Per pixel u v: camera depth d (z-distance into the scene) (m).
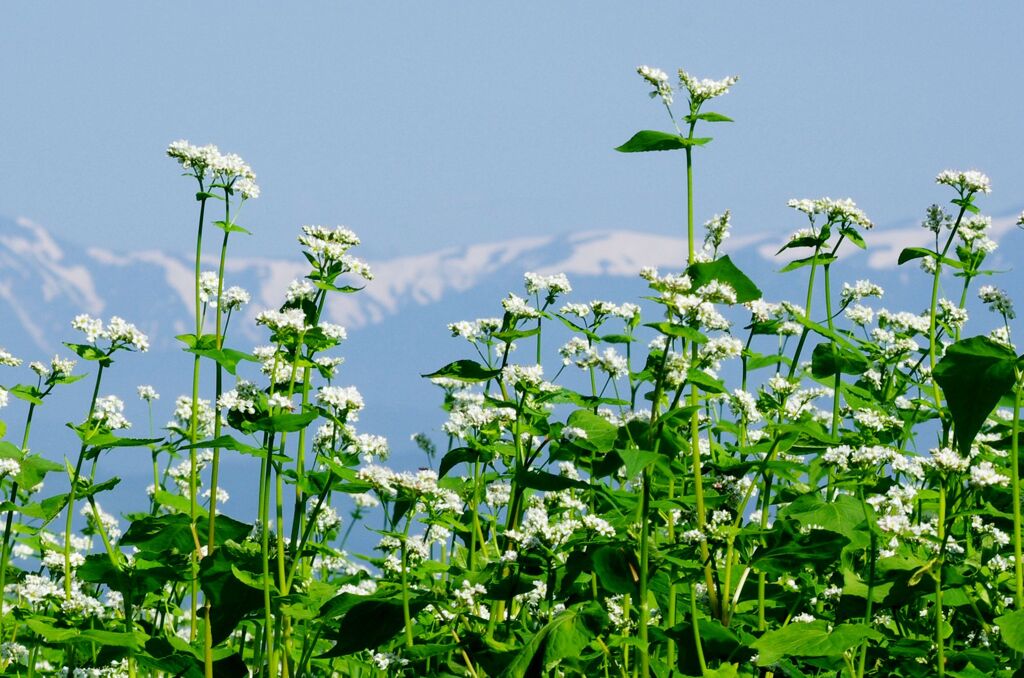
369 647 10.52
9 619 12.62
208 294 12.14
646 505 9.60
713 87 11.37
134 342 11.93
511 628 11.77
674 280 10.05
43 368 12.37
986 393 10.09
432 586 12.26
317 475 11.73
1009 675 10.28
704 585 11.36
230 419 10.84
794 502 10.46
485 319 13.44
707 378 10.07
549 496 12.78
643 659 9.56
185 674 11.17
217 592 10.72
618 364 11.46
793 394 13.79
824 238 13.73
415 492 10.62
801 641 8.96
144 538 11.45
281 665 11.14
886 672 10.74
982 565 11.48
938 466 10.34
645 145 11.46
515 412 12.67
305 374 11.94
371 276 12.33
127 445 11.97
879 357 15.21
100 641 10.29
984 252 14.67
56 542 15.13
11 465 11.73
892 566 10.24
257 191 12.09
